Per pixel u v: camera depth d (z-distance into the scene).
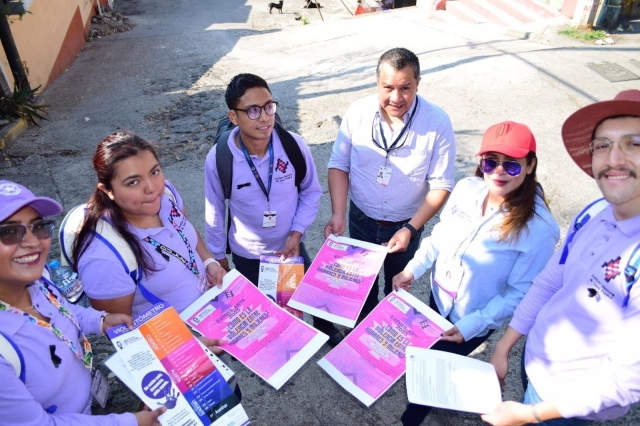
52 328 1.71
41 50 8.75
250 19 14.77
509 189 2.06
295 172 2.68
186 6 16.66
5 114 6.62
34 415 1.55
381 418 2.77
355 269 2.52
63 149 6.09
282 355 2.08
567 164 5.03
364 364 2.12
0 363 1.48
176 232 2.24
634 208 1.54
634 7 8.38
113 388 2.87
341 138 2.92
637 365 1.47
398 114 2.55
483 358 3.08
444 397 1.90
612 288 1.56
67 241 2.03
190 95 7.72
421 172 2.72
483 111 6.20
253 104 2.31
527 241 2.09
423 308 2.31
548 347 1.83
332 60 8.97
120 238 1.99
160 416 1.76
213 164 2.62
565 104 6.19
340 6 17.52
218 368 1.90
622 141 1.46
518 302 2.20
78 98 8.00
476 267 2.23
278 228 2.79
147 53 10.55
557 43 7.95
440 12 10.88
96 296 2.00
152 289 2.16
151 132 6.41
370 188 2.85
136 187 1.92
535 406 1.73
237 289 2.34
